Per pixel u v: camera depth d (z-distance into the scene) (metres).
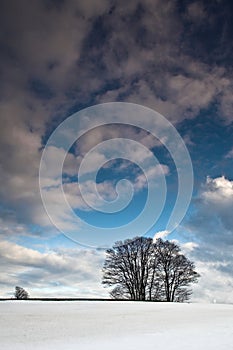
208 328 14.33
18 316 18.14
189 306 28.17
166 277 43.94
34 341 11.02
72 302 29.19
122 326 14.88
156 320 17.34
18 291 45.81
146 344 10.45
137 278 43.59
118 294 43.38
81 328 14.13
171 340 11.22
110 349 9.66
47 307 24.05
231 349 9.64
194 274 43.94
